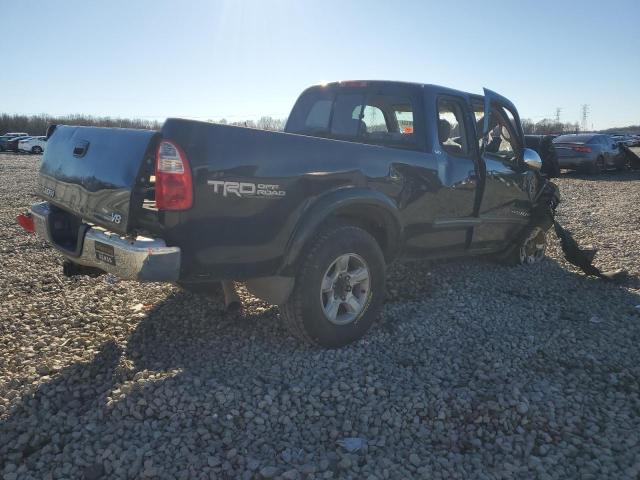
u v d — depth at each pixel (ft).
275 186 10.93
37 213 12.92
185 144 9.70
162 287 16.65
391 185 13.52
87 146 11.26
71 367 11.35
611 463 8.68
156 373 10.98
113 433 9.18
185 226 9.90
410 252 15.15
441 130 15.78
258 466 8.43
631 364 12.26
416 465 8.63
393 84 16.05
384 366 11.78
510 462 8.79
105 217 10.45
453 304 15.74
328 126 17.66
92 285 17.01
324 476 8.27
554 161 37.81
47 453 8.70
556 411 10.18
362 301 12.92
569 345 13.16
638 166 68.54
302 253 11.74
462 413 10.05
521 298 16.69
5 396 10.18
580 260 19.11
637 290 17.71
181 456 8.65
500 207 18.11
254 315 14.33
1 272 18.30
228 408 9.96
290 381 11.04
